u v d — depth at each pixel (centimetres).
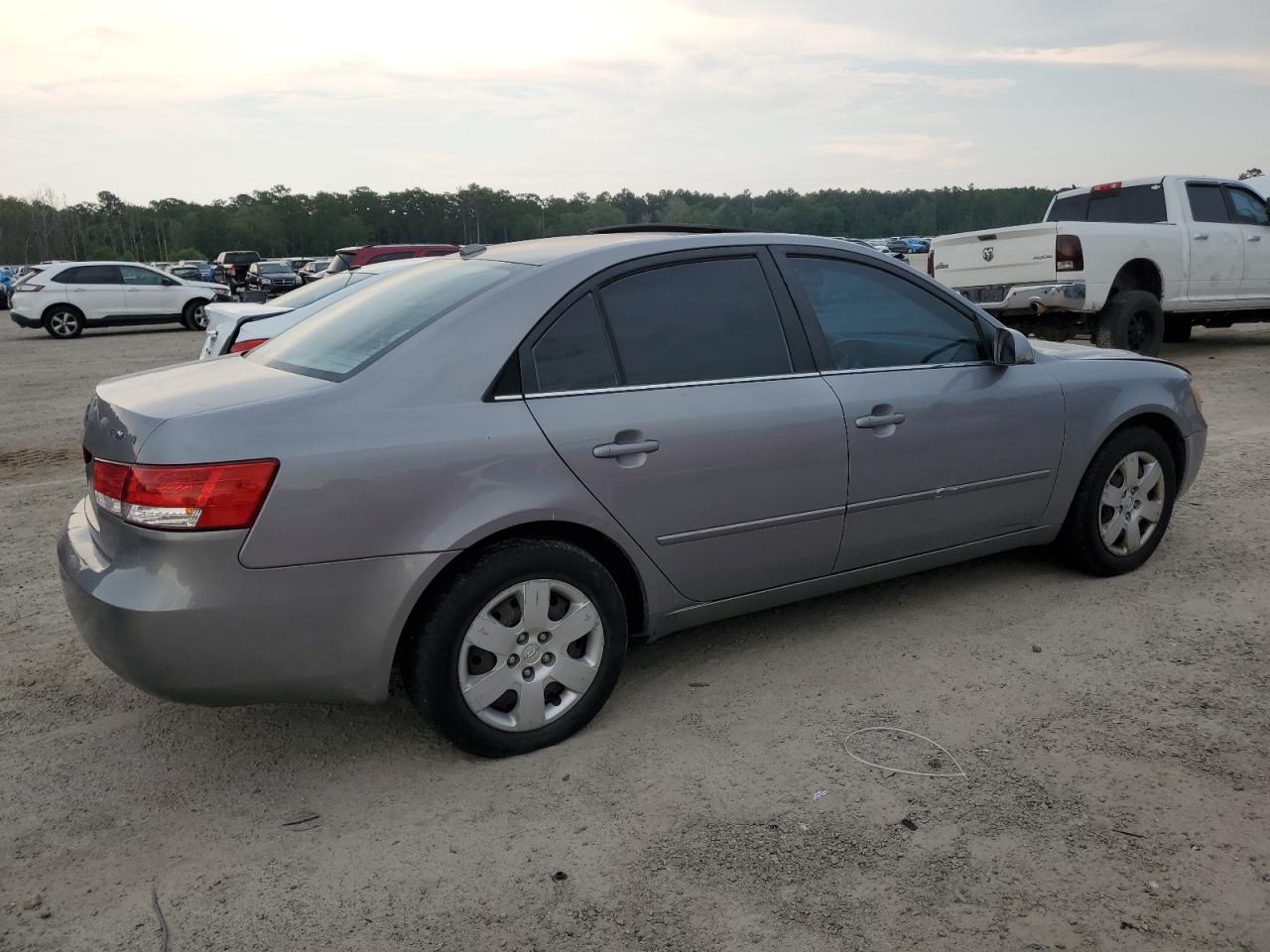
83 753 320
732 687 353
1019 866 248
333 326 345
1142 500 453
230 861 260
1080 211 1169
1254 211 1161
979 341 410
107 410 294
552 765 304
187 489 258
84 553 286
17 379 1380
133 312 2236
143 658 261
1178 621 400
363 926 233
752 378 347
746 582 353
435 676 289
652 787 289
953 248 1081
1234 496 579
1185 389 464
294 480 266
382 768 306
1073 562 450
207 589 261
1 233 12200
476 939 228
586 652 320
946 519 395
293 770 307
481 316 304
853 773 293
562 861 255
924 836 261
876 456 368
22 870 258
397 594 280
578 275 323
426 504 282
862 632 399
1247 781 283
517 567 296
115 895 247
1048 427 414
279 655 271
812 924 229
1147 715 323
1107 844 256
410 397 288
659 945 224
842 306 376
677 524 328
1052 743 307
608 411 314
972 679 353
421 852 261
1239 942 221
